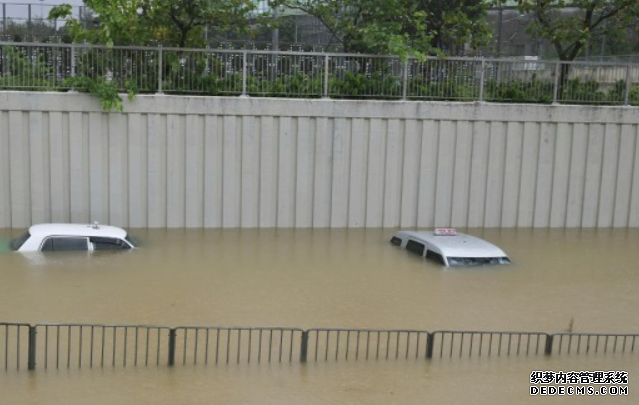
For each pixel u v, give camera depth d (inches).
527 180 741.3
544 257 624.4
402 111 709.9
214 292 494.0
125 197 683.4
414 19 769.6
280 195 703.1
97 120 669.3
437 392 359.9
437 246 590.6
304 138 700.0
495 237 700.0
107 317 438.9
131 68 680.4
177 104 675.4
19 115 657.0
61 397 339.0
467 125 724.0
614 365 402.0
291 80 711.1
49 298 466.6
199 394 347.3
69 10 709.3
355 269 562.9
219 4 733.3
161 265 555.2
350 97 719.1
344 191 714.2
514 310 480.4
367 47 743.7
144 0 717.9
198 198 692.7
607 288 537.0
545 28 818.8
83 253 571.8
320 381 366.3
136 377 362.3
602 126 745.0
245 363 384.5
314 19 964.0
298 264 574.6
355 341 419.5
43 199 670.5
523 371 389.4
